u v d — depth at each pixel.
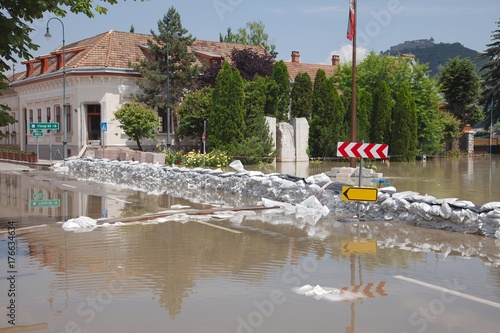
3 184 21.42
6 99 52.06
